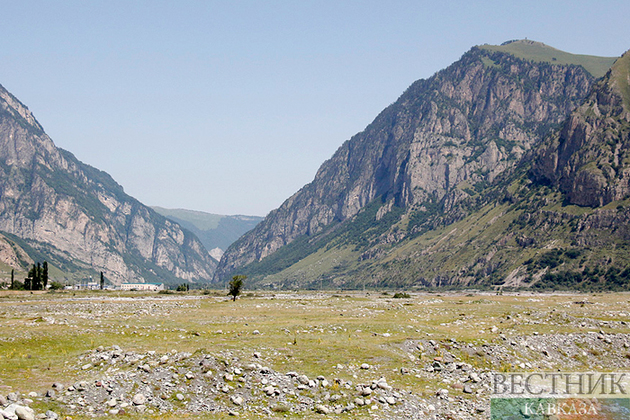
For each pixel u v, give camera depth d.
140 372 50.09
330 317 98.50
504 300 168.62
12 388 45.56
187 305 132.88
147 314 103.00
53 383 47.47
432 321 93.00
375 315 103.44
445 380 57.06
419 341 67.25
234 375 51.16
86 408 44.06
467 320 94.31
